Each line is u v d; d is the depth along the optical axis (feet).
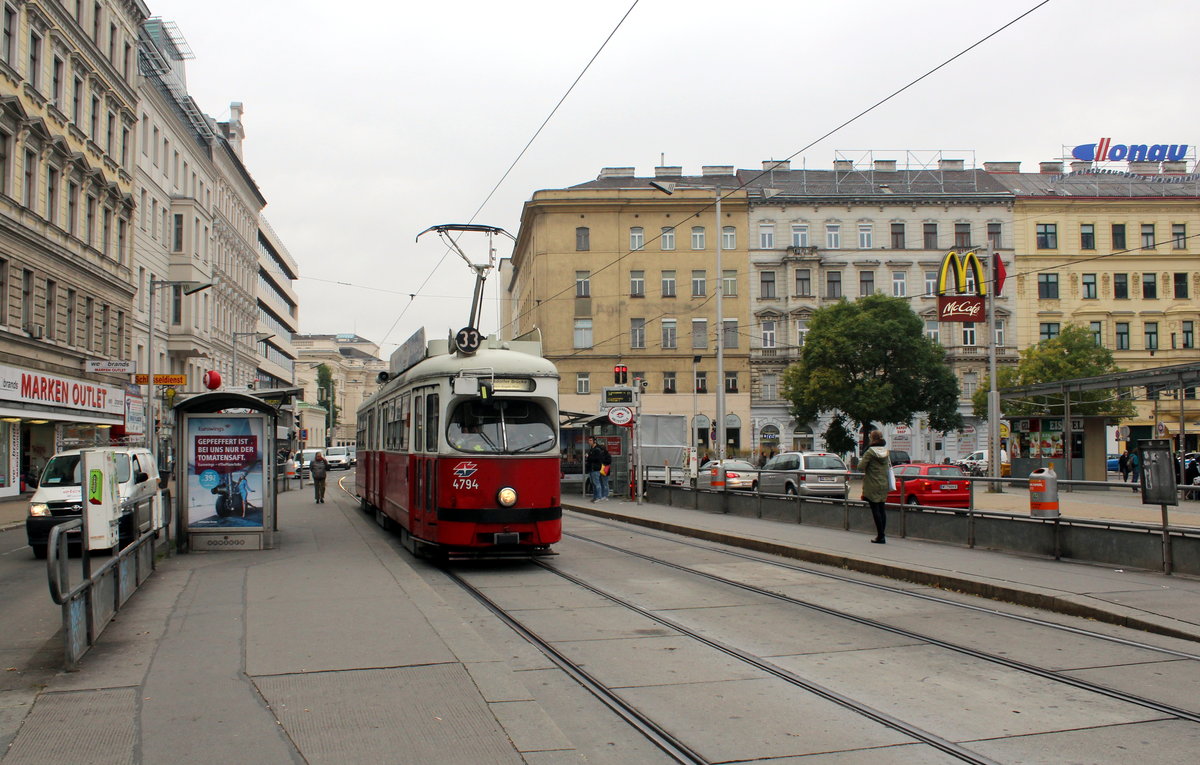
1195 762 18.07
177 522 52.85
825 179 232.94
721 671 25.44
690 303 212.43
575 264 210.38
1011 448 133.69
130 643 27.96
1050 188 229.04
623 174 229.25
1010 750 18.76
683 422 128.16
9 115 97.81
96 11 123.44
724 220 214.90
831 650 27.96
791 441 212.84
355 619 31.27
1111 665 25.86
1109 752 18.63
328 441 409.49
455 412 46.52
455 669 24.47
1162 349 219.00
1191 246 221.05
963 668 25.67
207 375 91.76
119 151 131.54
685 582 42.50
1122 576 39.50
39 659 26.78
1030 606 35.42
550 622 32.73
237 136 258.37
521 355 47.88
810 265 213.05
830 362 165.78
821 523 64.95
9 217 97.04
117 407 129.18
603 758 18.42
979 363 213.66
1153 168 239.09
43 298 106.32
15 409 95.25
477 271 68.69
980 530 50.34
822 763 18.10
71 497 57.26
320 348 453.99
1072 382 110.73
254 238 251.39
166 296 167.12
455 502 45.44
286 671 24.34
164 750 18.37
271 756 18.06
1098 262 219.20
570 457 126.00
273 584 39.65
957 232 217.36
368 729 19.69
